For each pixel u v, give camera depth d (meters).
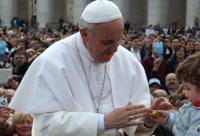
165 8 42.06
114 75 3.97
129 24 41.69
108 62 3.97
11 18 51.50
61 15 51.97
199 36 30.97
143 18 44.66
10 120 5.86
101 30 3.47
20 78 9.98
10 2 51.44
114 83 3.94
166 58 15.02
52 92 3.70
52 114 3.68
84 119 3.55
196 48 14.49
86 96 3.80
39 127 3.70
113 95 3.90
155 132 5.87
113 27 3.46
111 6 3.52
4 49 16.53
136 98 3.98
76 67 3.83
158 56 14.39
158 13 41.94
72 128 3.54
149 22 42.34
